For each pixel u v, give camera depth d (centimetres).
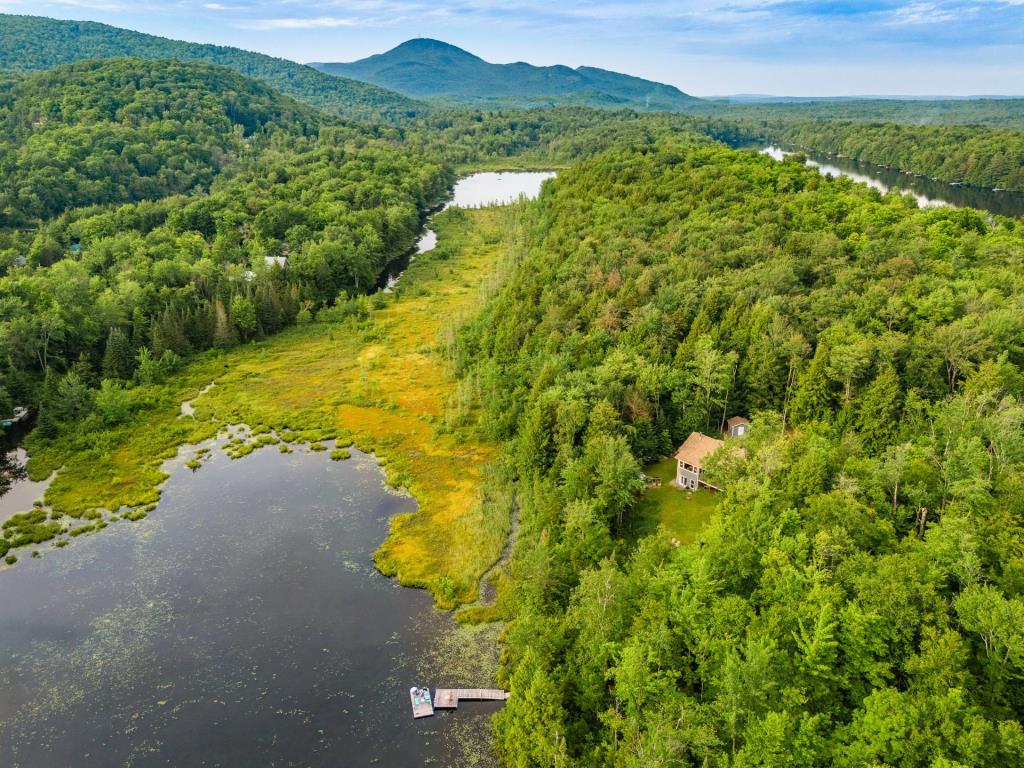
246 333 13650
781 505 6056
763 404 8912
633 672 4644
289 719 5538
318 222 19325
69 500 8388
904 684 4659
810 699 4481
